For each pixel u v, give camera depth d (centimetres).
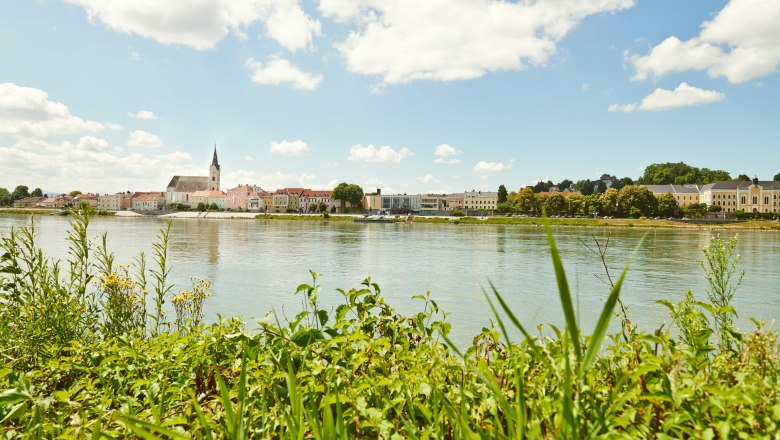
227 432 220
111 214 18300
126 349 392
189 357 372
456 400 250
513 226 12406
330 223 13812
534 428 163
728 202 16362
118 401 310
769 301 1973
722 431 173
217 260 3553
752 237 7881
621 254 4275
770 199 15912
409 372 294
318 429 173
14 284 581
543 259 3884
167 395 312
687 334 325
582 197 15112
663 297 2048
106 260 671
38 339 504
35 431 235
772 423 181
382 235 7700
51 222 9356
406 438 215
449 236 7619
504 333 119
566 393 118
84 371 396
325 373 278
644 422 210
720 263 636
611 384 258
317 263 3466
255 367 315
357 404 222
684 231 10138
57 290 574
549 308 1836
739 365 258
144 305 679
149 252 3900
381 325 410
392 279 2706
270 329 337
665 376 221
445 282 2591
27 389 286
